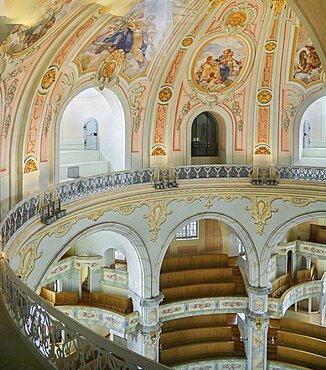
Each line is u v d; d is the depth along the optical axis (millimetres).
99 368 6246
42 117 16172
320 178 21359
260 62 21547
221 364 24516
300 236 29703
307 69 21281
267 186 22234
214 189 22312
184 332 25328
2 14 10078
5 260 9594
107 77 18781
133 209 20297
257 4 18609
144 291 21562
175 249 27828
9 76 13180
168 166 22188
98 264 23609
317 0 6469
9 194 14820
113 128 21703
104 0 13609
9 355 7363
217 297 24422
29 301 7730
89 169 21359
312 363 23906
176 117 22203
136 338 21906
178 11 17438
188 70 21297
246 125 22938
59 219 15953
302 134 25953
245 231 22969
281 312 23922
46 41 13555
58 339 7219
